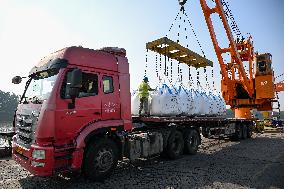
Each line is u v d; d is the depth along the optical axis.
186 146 9.23
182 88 9.76
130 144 6.89
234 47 14.86
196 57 11.16
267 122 23.70
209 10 14.17
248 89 16.56
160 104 8.45
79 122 5.53
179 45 10.06
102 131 5.88
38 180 6.01
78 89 5.15
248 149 10.90
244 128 15.37
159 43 9.41
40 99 5.29
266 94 16.25
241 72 15.59
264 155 9.35
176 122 8.67
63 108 5.25
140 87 8.57
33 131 5.08
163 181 5.88
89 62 5.92
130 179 6.05
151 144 7.67
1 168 7.13
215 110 11.57
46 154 4.81
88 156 5.58
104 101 6.11
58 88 5.22
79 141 5.32
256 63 16.89
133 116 8.47
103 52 6.40
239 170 6.97
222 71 16.02
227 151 10.33
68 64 5.49
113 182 5.80
